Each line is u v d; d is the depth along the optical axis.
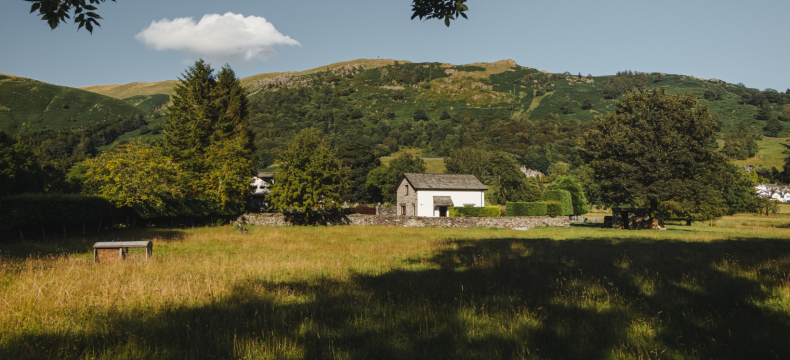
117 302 6.68
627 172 33.56
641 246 18.47
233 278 8.87
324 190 34.06
